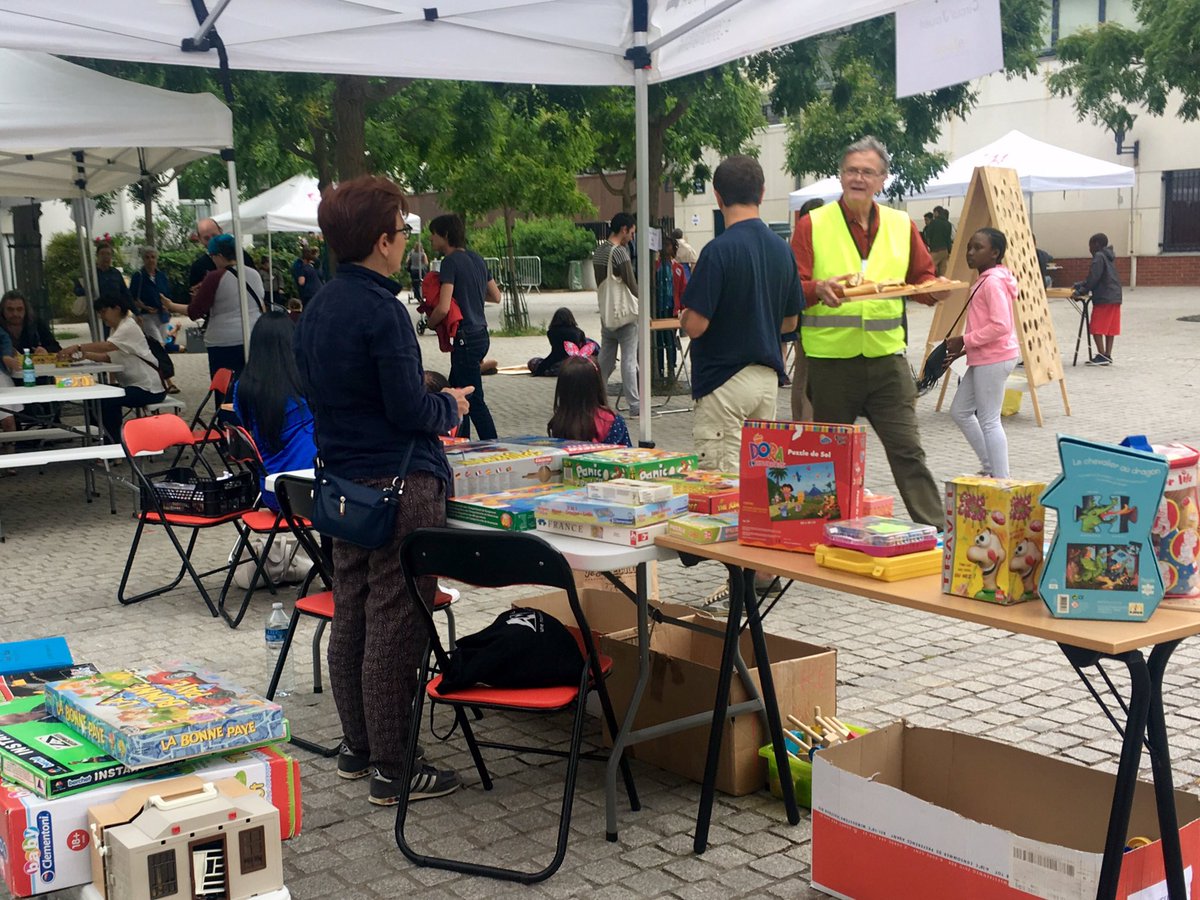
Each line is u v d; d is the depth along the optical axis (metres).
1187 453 2.50
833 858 3.04
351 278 3.49
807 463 3.08
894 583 2.78
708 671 3.72
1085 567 2.41
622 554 3.27
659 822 3.57
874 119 16.02
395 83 11.28
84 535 7.80
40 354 10.27
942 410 11.74
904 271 5.37
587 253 37.78
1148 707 2.37
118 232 31.16
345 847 3.47
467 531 3.25
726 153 15.04
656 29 5.82
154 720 2.73
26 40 5.10
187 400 13.85
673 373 12.76
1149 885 2.59
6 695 3.18
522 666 3.49
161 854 2.45
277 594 6.18
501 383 14.92
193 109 7.81
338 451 3.58
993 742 3.12
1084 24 26.62
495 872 3.24
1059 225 28.84
